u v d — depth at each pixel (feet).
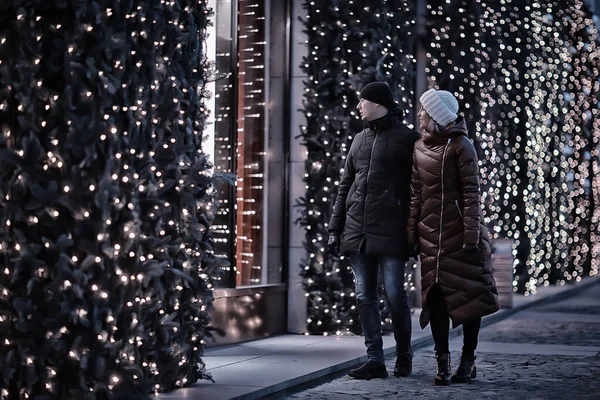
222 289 41.55
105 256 24.88
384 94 34.42
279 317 47.09
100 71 24.52
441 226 32.78
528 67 75.46
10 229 24.27
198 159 29.45
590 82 92.63
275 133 47.50
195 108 30.04
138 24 26.53
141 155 26.66
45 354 24.23
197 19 30.25
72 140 23.99
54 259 24.23
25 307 23.82
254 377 31.68
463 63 65.36
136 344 26.53
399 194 34.06
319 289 47.01
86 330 24.52
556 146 84.69
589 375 35.45
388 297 34.22
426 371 36.11
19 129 24.34
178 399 27.35
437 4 65.26
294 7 47.85
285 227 47.60
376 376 34.19
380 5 47.83
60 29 24.25
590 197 101.55
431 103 32.89
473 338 33.42
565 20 84.12
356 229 34.27
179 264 28.96
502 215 75.56
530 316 63.52
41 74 24.23
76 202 24.23
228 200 42.50
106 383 24.95
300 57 47.78
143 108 26.73
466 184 32.45
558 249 89.56
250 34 45.55
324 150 47.19
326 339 44.93
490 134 70.49
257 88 46.16
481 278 32.50
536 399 30.04
